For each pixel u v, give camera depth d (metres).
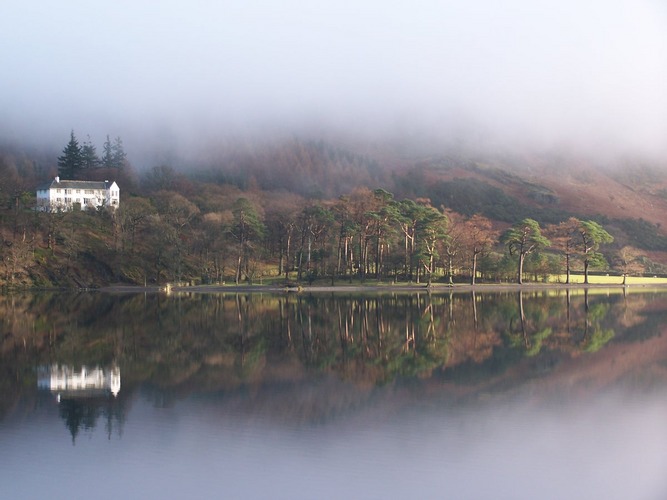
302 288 174.38
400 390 62.34
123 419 53.47
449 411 55.34
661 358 77.75
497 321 110.31
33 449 46.78
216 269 191.00
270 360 77.00
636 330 100.75
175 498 39.12
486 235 199.50
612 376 68.31
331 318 114.69
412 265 190.38
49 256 192.12
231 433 49.78
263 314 121.12
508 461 44.06
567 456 44.78
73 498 39.06
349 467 43.12
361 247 189.88
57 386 64.50
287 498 38.97
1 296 162.88
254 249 193.00
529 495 39.19
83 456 45.34
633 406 56.91
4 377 68.56
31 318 117.12
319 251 190.12
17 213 198.75
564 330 100.50
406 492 39.53
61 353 82.19
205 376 68.62
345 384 64.81
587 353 81.19
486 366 73.25
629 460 44.16
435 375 68.81
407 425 51.44
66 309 132.00
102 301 149.75
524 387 63.50
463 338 92.81
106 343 89.38
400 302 143.12
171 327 104.62
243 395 60.69
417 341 90.12
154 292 175.38
